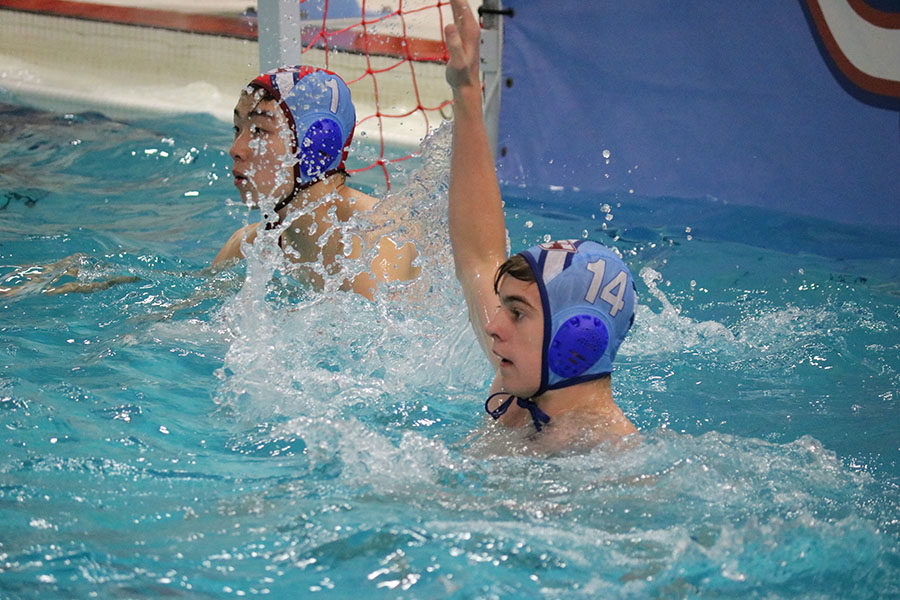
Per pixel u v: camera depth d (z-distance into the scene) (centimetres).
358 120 3006
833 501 827
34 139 2736
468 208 1016
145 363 1156
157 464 874
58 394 1033
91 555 700
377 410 1041
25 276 1480
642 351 1295
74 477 836
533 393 891
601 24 2297
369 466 855
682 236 1936
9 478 826
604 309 873
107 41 3719
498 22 2359
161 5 3903
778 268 1705
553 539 733
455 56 996
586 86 2341
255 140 1384
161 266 1641
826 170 2145
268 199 1407
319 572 686
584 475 835
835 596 681
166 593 654
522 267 875
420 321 1277
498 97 2397
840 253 1841
